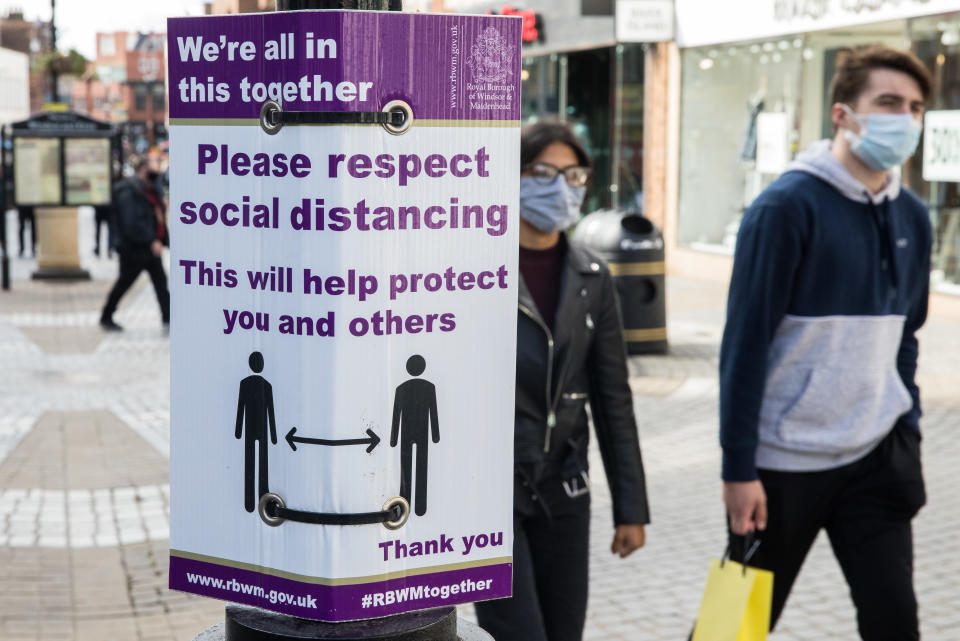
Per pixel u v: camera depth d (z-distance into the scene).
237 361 2.04
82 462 8.77
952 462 8.51
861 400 3.74
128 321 16.86
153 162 15.88
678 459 8.80
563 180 3.77
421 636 2.03
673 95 22.42
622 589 6.20
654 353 12.98
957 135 15.25
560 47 24.56
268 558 2.04
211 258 2.05
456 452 2.05
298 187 1.95
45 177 21.23
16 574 6.35
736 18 20.11
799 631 5.61
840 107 3.77
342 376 1.96
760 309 3.66
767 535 3.86
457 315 2.03
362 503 1.99
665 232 23.02
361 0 1.94
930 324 14.88
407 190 1.97
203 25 2.01
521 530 3.65
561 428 3.74
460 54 1.98
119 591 6.15
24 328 15.95
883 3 16.44
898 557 3.75
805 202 3.67
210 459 2.08
